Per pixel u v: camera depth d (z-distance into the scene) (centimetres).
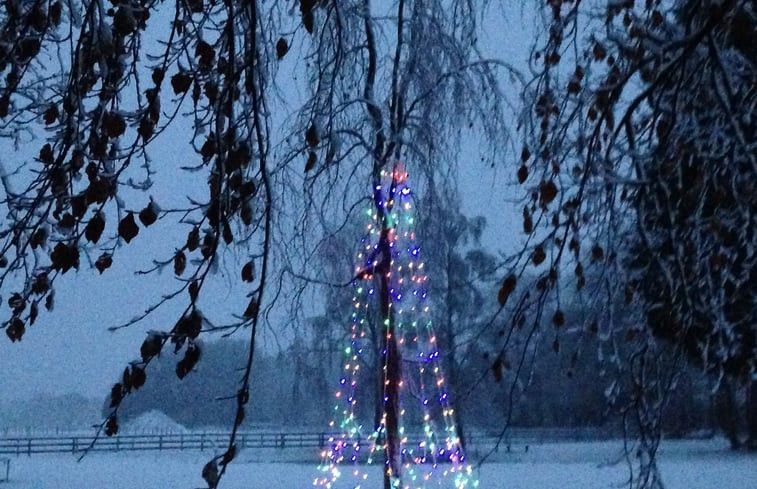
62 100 314
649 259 429
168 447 3484
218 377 5684
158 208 275
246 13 303
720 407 2338
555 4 442
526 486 1922
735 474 2114
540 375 3269
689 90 437
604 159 363
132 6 277
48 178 295
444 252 1059
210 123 313
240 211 299
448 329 1697
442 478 1934
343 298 1292
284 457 3145
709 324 439
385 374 1048
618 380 469
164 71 288
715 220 429
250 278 301
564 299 483
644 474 448
